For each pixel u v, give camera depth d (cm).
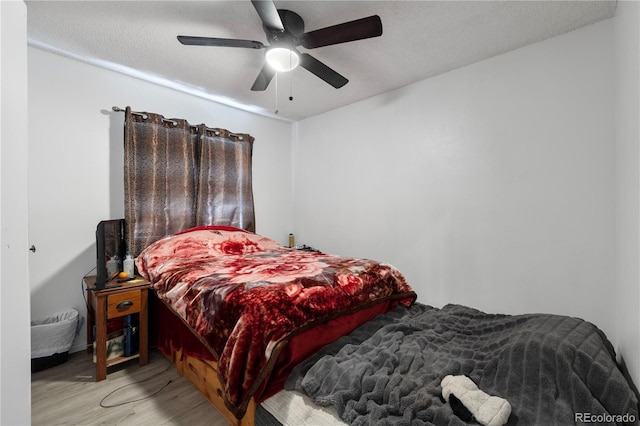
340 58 238
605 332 188
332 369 123
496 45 219
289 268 191
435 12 182
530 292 218
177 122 283
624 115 149
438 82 267
